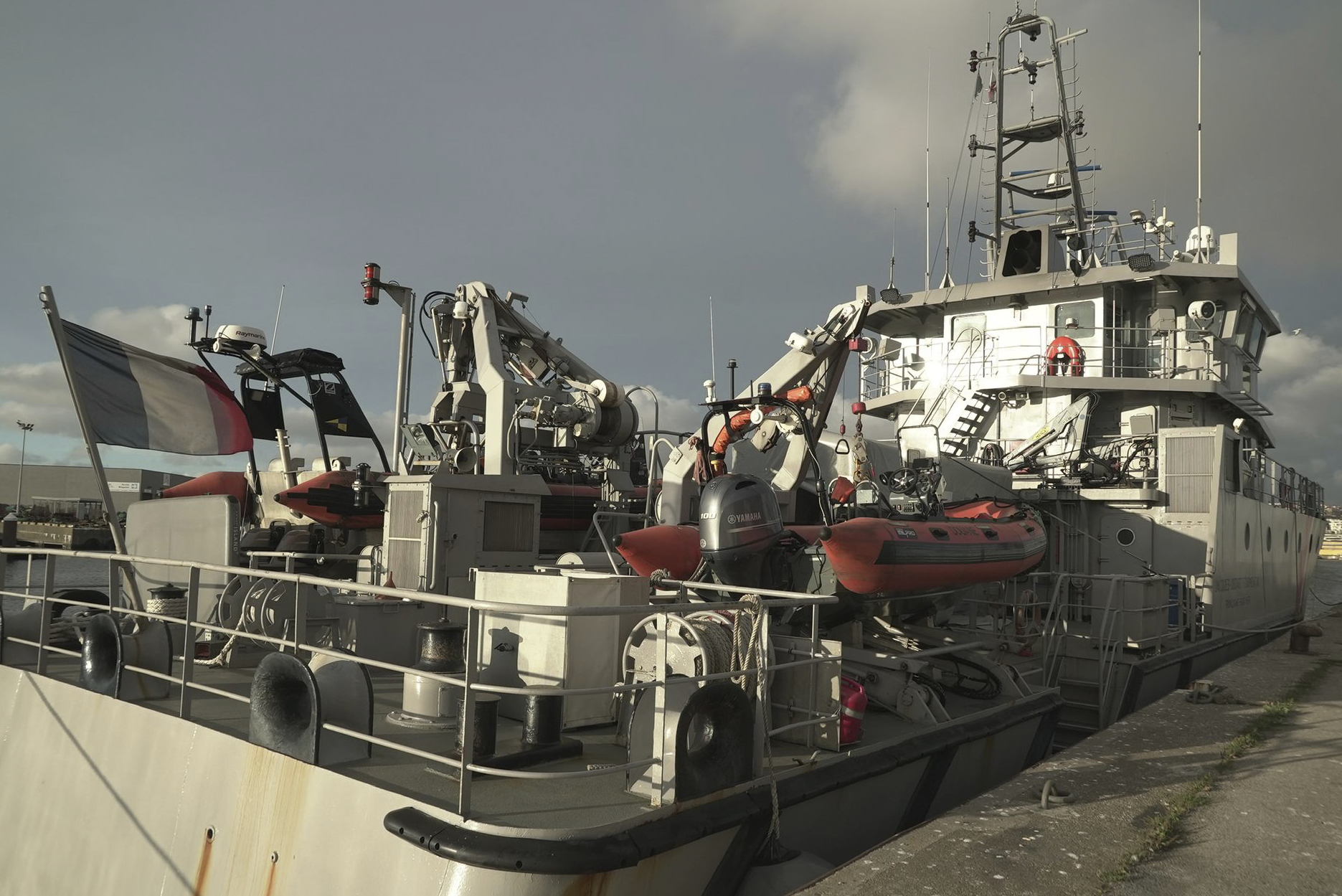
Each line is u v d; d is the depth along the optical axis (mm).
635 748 4328
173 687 6090
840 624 7566
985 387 14984
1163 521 12547
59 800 5844
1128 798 4973
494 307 10797
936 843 4281
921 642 7949
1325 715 7168
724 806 4242
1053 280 15344
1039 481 13328
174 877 4902
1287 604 17141
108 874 5297
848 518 7984
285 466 13062
